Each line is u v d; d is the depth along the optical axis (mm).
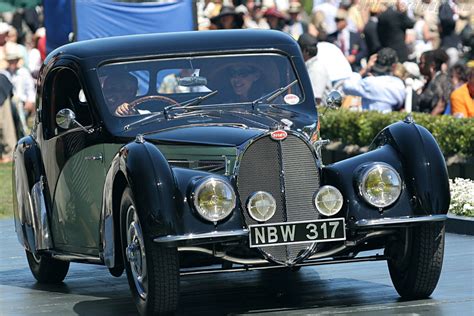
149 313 14695
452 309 14969
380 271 18297
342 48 41875
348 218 14859
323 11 42750
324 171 15242
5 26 42094
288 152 14992
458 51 40938
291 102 17031
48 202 17969
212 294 16953
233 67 17141
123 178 15180
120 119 16375
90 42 17500
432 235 15141
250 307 15805
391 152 15312
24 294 17812
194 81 16969
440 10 40812
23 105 41812
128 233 15117
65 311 16172
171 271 14430
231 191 14406
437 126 27172
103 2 35375
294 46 17516
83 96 17500
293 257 14859
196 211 14336
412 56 40312
